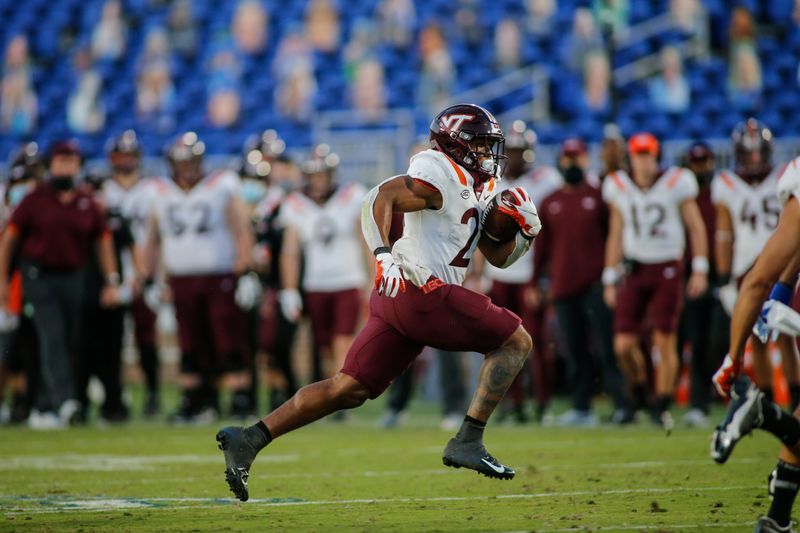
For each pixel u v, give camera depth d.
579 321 41.09
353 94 72.44
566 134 66.44
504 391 18.77
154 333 46.97
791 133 68.00
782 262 16.52
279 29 78.62
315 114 73.00
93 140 79.50
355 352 19.03
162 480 25.30
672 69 68.19
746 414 16.12
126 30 83.94
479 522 18.23
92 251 43.34
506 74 71.25
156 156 76.50
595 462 27.97
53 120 81.75
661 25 71.06
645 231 38.41
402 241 19.20
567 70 69.75
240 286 45.47
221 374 45.62
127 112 80.00
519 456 29.83
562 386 54.88
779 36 72.00
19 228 40.44
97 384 60.50
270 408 48.34
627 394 40.41
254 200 47.25
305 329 61.72
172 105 78.19
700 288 38.38
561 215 40.75
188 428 41.28
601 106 67.62
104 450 32.72
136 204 46.88
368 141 59.91
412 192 18.77
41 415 42.25
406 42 74.75
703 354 40.03
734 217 35.34
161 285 48.41
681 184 38.41
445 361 41.75
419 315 18.72
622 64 69.81
